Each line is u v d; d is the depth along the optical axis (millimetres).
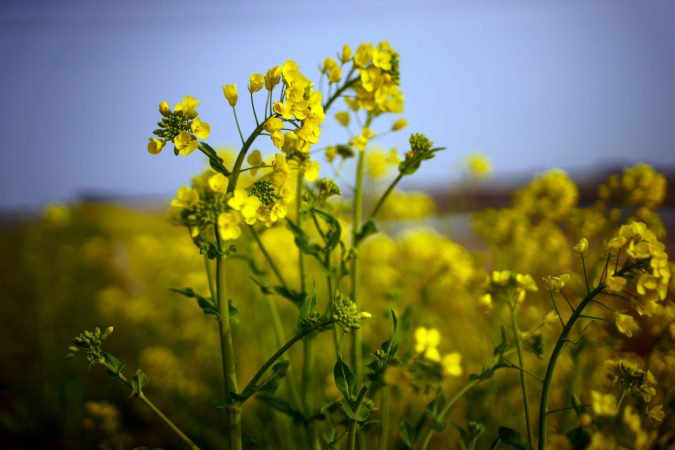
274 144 365
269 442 485
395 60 455
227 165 764
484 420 467
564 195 684
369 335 582
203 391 619
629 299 370
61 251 1122
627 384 400
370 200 886
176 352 720
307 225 742
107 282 1188
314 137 378
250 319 630
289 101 370
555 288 388
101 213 2344
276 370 374
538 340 423
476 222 765
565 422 475
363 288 720
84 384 688
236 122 370
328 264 440
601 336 479
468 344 608
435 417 405
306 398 447
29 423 629
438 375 339
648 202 567
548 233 695
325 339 599
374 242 808
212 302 383
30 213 1836
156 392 669
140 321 802
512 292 422
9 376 799
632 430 351
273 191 384
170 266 874
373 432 479
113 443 561
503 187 2008
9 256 1404
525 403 395
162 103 368
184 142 366
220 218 358
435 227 1027
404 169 440
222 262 376
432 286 632
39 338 838
